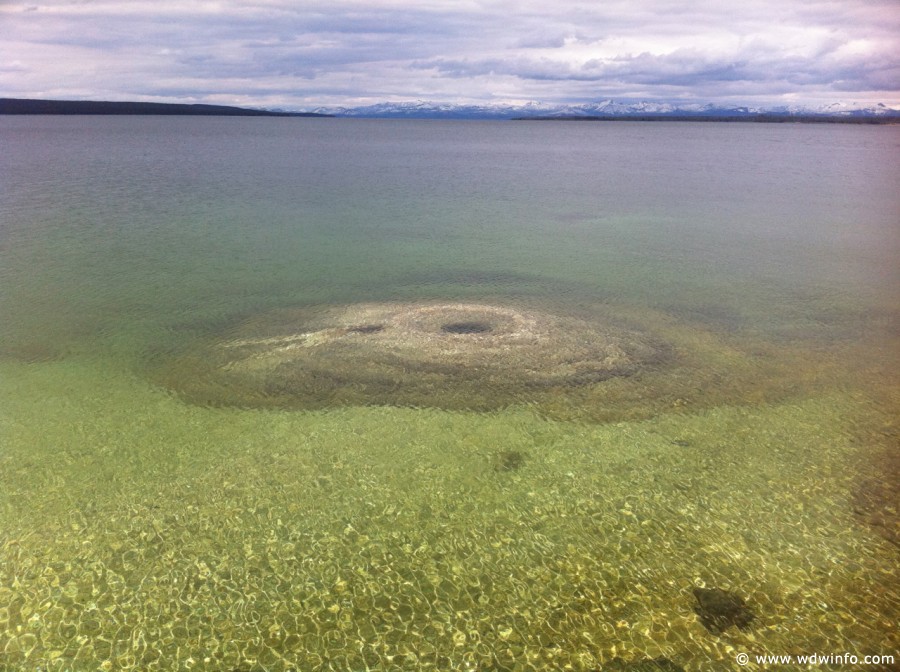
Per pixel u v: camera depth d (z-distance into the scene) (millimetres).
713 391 15961
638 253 30844
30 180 50906
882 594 9242
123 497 11516
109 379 16344
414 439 13617
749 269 27891
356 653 8328
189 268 26844
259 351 18141
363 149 104812
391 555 10141
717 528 10758
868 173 67000
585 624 8789
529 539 10516
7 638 8445
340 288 24453
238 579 9586
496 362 17391
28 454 12844
